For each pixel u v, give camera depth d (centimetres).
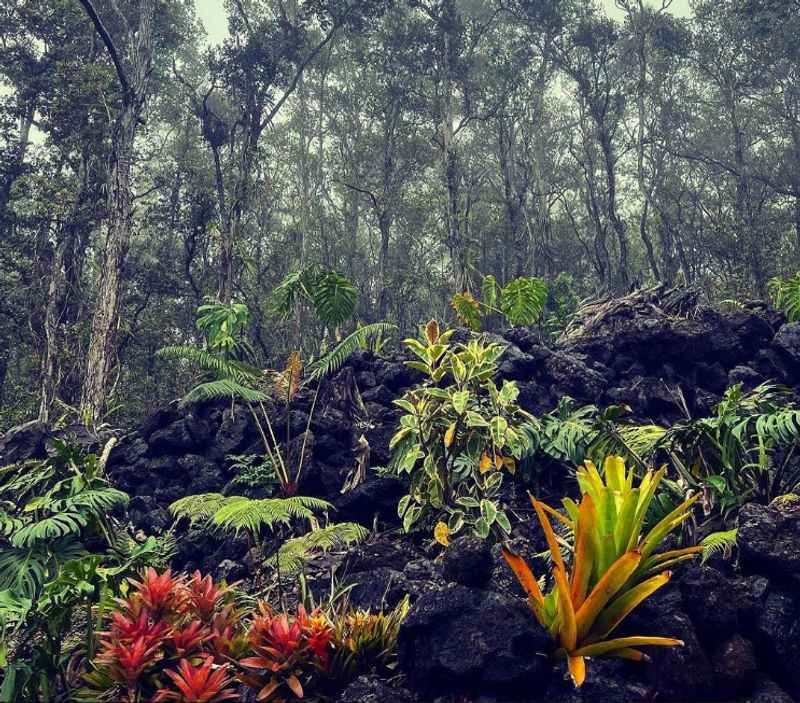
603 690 461
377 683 456
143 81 1602
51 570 574
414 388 977
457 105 3072
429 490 700
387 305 2697
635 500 484
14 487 674
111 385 1823
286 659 452
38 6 2141
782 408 634
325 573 645
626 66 2931
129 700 419
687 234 3000
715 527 612
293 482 809
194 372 1986
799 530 528
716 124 3328
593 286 3080
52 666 468
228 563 701
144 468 918
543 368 1016
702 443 645
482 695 464
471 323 1180
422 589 601
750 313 1156
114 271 1473
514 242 2533
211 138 2066
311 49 2988
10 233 2045
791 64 2917
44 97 2166
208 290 2198
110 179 1550
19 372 2003
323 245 3080
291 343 2425
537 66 3055
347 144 3175
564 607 458
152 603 467
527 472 756
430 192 2978
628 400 989
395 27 2634
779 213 3028
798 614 497
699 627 496
